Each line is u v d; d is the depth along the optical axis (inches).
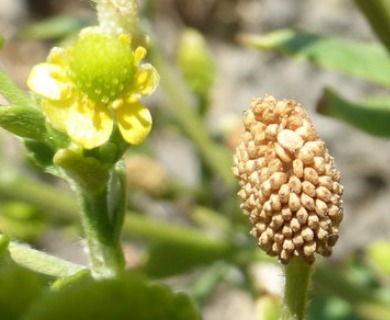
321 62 3.7
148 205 5.6
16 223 4.5
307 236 2.3
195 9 8.3
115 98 2.4
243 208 2.4
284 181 2.3
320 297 4.6
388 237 6.0
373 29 3.6
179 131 5.2
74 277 2.1
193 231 4.3
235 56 7.8
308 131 2.3
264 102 2.3
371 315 4.2
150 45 2.5
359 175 6.1
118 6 2.5
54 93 2.4
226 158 4.9
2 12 8.5
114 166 2.4
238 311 6.8
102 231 2.4
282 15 6.7
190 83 5.0
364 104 3.8
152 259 4.2
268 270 4.8
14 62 8.4
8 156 5.1
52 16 8.5
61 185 5.5
